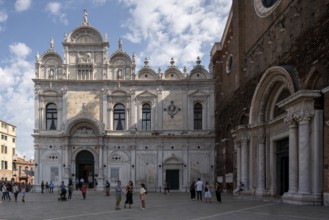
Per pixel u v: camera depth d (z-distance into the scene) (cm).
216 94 6053
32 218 2416
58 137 6122
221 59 5916
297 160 2930
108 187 5097
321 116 2719
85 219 2314
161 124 6181
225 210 2678
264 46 3828
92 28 6253
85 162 6178
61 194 4150
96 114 6172
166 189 5644
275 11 3553
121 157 6156
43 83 6191
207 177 6119
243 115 4381
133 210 2858
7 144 9969
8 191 4388
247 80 4366
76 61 6256
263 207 2781
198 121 6247
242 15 4575
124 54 6291
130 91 6216
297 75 3014
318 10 2728
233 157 4831
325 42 2612
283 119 3441
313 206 2620
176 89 6266
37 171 6094
